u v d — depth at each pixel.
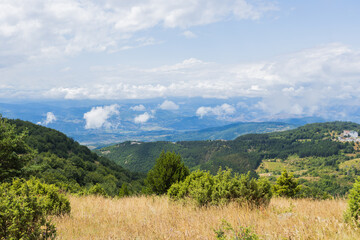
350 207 5.15
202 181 9.86
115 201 12.12
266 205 8.02
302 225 4.41
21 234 4.00
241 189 8.07
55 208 8.18
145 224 5.80
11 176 14.70
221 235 3.88
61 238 5.21
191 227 4.96
